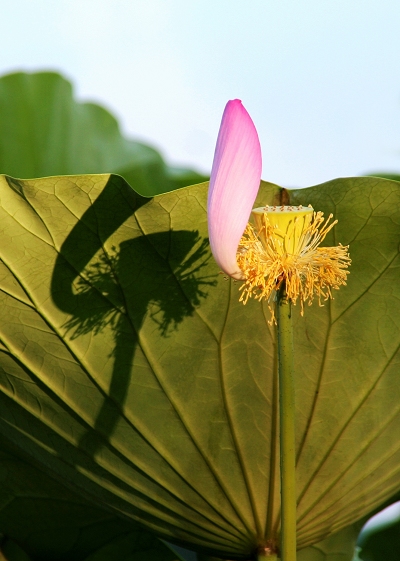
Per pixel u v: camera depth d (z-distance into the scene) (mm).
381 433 1314
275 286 1243
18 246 1268
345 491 1331
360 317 1290
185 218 1262
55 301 1285
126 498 1358
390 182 1252
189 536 1364
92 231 1266
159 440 1315
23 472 1463
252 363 1297
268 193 1276
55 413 1328
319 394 1306
